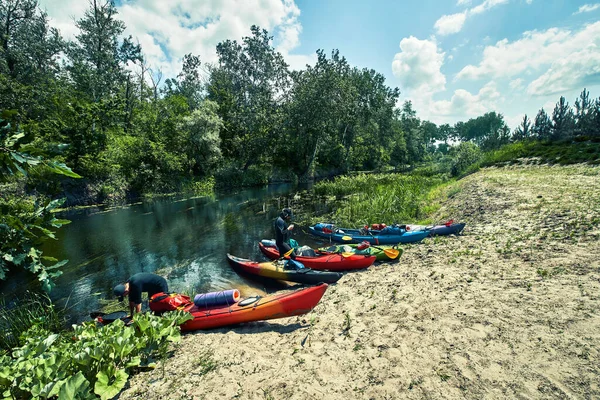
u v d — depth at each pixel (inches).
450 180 1001.5
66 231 566.6
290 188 1221.1
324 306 223.9
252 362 158.7
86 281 331.0
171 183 1168.2
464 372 126.1
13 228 107.0
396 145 2689.5
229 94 1659.7
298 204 776.3
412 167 2433.6
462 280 217.9
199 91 2079.2
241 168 1520.7
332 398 123.7
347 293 241.6
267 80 1793.8
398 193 621.9
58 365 133.0
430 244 341.1
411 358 141.3
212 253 410.6
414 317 178.4
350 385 130.3
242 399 129.4
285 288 294.2
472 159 1093.8
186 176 1273.4
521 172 692.1
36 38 1435.8
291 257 322.0
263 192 1109.1
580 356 122.0
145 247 448.8
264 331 198.4
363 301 218.2
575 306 155.9
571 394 106.5
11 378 128.3
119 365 151.7
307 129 1578.5
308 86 1509.6
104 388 129.8
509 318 157.4
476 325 157.0
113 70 1433.3
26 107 1025.5
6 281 336.5
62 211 782.5
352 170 2105.1
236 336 194.2
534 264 221.1
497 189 520.1
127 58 1539.1
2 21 1262.3
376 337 164.9
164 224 603.8
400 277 251.6
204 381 144.7
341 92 1569.9
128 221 646.5
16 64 1226.6
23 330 222.4
